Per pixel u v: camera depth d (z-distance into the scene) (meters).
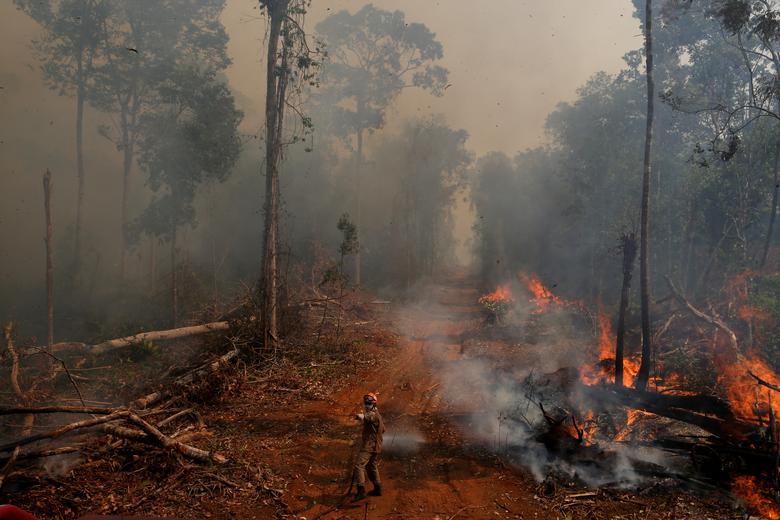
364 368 15.84
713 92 25.33
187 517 6.51
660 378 14.86
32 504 6.36
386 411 11.76
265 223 16.11
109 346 14.64
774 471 7.70
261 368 14.58
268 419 10.66
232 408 11.28
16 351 12.20
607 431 9.42
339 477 8.09
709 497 7.51
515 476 8.28
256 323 15.85
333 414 11.27
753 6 14.78
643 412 10.04
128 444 8.02
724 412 9.73
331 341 17.81
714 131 25.78
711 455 8.27
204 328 17.44
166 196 23.47
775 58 15.55
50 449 7.36
